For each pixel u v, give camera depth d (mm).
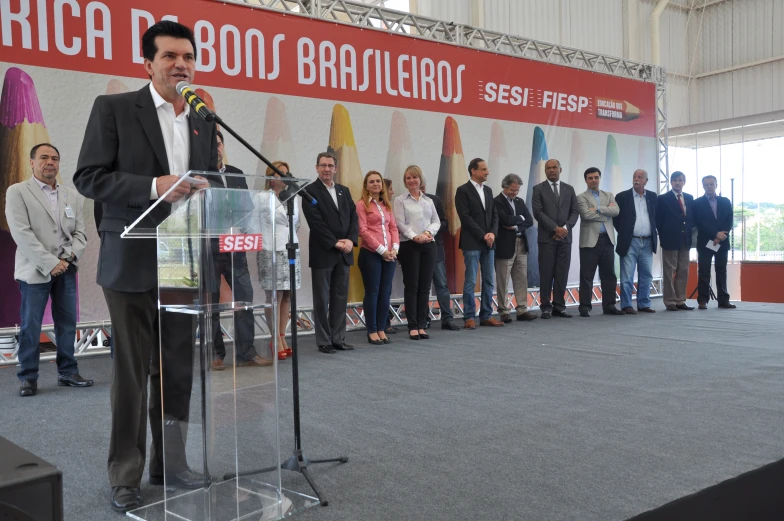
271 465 1918
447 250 7387
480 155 7648
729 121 11758
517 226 6992
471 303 6684
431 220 6234
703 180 8133
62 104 5156
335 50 6527
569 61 8688
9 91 4961
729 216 8109
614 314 7676
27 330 3957
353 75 6645
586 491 2105
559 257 7422
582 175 8617
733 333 5914
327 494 2135
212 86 5812
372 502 2055
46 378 4535
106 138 2021
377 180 5766
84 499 2162
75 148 5215
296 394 2309
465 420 3092
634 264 7855
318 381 4113
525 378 4078
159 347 2061
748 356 4719
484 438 2775
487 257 6805
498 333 6238
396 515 1943
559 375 4152
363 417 3184
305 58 6328
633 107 9211
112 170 2055
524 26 10508
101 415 3410
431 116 7219
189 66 2102
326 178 5402
